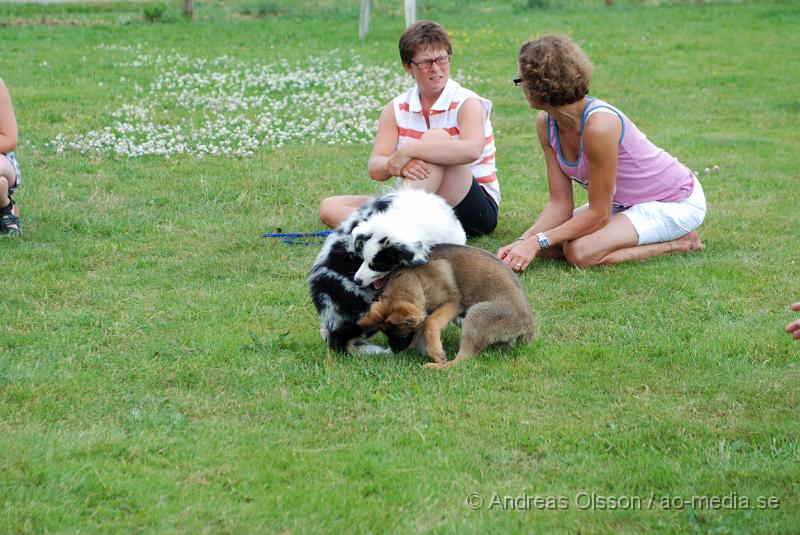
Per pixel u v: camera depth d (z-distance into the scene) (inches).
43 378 230.1
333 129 512.4
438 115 323.9
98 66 683.4
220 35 845.8
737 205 386.0
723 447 194.2
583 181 322.0
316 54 749.3
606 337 257.0
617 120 303.4
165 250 334.3
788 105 588.7
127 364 240.8
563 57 294.5
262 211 382.9
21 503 174.9
